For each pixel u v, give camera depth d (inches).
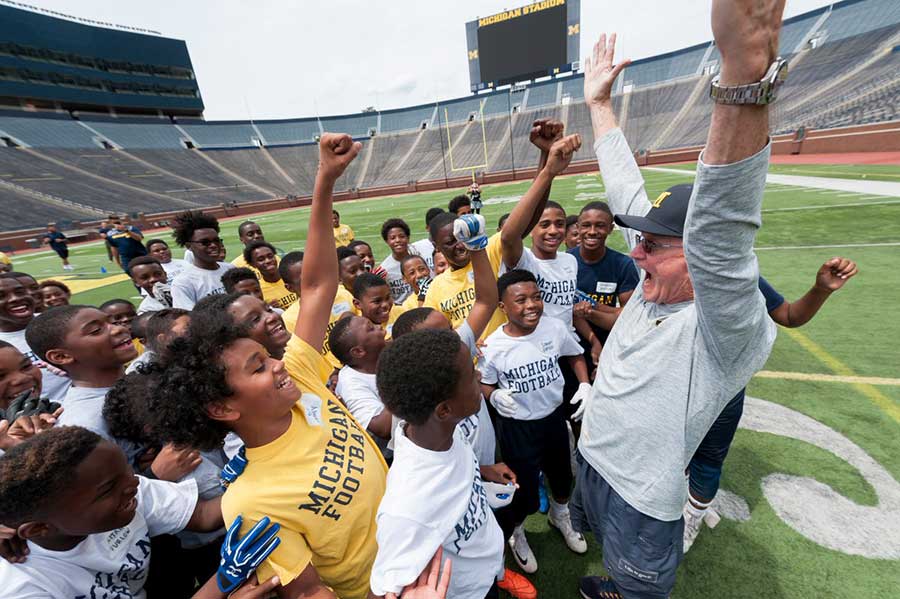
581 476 71.8
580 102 1873.8
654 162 1147.3
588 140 1644.9
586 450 67.9
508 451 94.6
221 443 53.3
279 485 51.3
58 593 50.6
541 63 1708.9
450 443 53.5
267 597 48.1
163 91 2129.7
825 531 92.0
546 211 118.0
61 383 120.3
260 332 85.5
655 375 54.8
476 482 57.7
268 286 188.1
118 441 72.8
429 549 45.5
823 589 80.7
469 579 55.1
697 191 38.4
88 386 84.5
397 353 49.3
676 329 53.1
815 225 337.4
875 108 895.1
